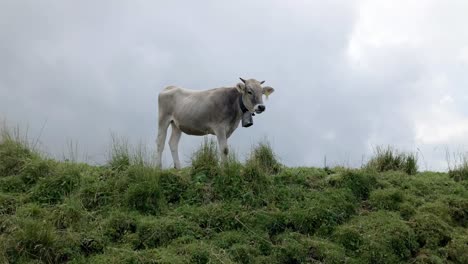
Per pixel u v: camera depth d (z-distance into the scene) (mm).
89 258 8648
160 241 8953
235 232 9156
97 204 9781
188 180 10281
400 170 11453
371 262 8906
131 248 8812
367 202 10203
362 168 11008
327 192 10117
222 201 9805
